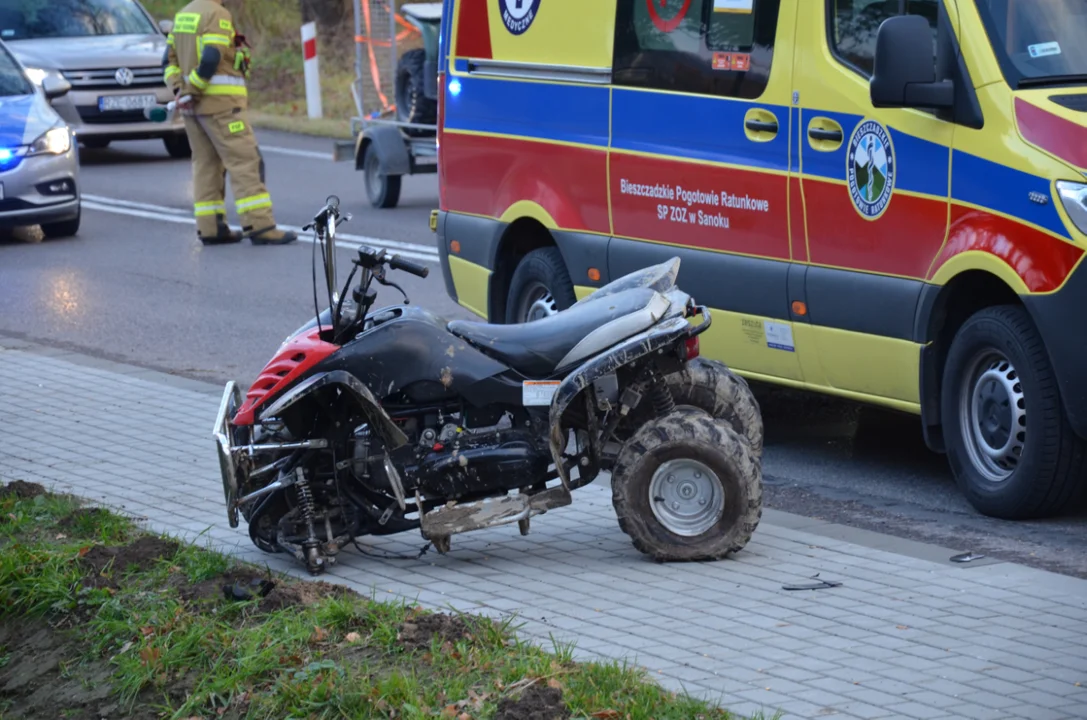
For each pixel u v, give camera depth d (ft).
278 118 114.73
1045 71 32.89
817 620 26.73
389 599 28.25
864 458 39.42
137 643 26.55
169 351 52.49
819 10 36.32
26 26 100.12
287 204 82.33
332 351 30.42
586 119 42.75
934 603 27.61
